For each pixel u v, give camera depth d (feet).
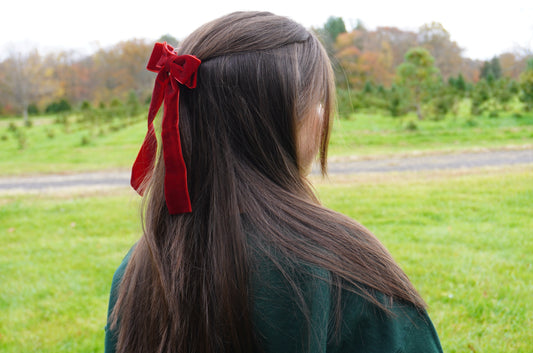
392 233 16.30
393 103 67.00
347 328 1.93
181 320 2.05
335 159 38.70
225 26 2.26
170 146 2.12
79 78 135.95
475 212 18.95
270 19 2.31
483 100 65.87
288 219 2.04
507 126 53.57
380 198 22.17
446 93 64.85
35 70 129.29
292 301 1.91
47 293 12.63
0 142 68.28
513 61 98.63
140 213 2.43
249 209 2.06
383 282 1.96
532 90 62.64
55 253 16.21
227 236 2.02
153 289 2.18
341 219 2.12
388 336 1.93
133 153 51.70
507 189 22.80
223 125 2.13
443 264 12.93
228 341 1.99
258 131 2.13
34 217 22.20
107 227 19.60
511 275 12.01
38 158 50.72
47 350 9.59
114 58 134.82
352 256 1.98
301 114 2.22
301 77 2.21
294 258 1.94
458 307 10.27
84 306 11.71
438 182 25.86
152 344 2.14
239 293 1.96
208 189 2.14
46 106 127.54
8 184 35.42
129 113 95.45
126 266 2.53
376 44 113.19
